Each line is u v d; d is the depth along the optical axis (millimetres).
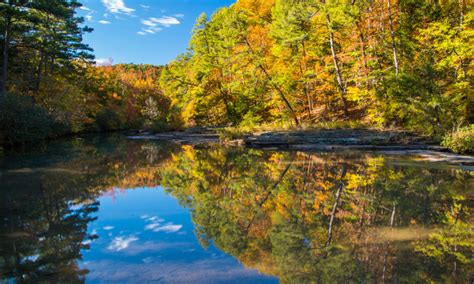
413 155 15484
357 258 4391
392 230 5547
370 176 10531
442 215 6355
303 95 30297
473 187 8789
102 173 11766
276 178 10477
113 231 5699
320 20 26766
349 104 28781
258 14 36938
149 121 50219
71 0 34000
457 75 19938
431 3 26531
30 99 24188
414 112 19359
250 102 34562
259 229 5742
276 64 30828
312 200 7672
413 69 21844
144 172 12141
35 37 29078
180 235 5496
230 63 33969
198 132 35688
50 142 25703
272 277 3869
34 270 4086
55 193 8570
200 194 8641
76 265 4266
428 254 4488
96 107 43094
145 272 4043
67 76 37812
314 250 4715
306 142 20922
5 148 19641
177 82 40562
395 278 3781
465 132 15328
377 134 20625
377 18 24469
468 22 21281
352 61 26406
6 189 8914
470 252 4570
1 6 22703
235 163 14055
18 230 5684
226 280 3789
